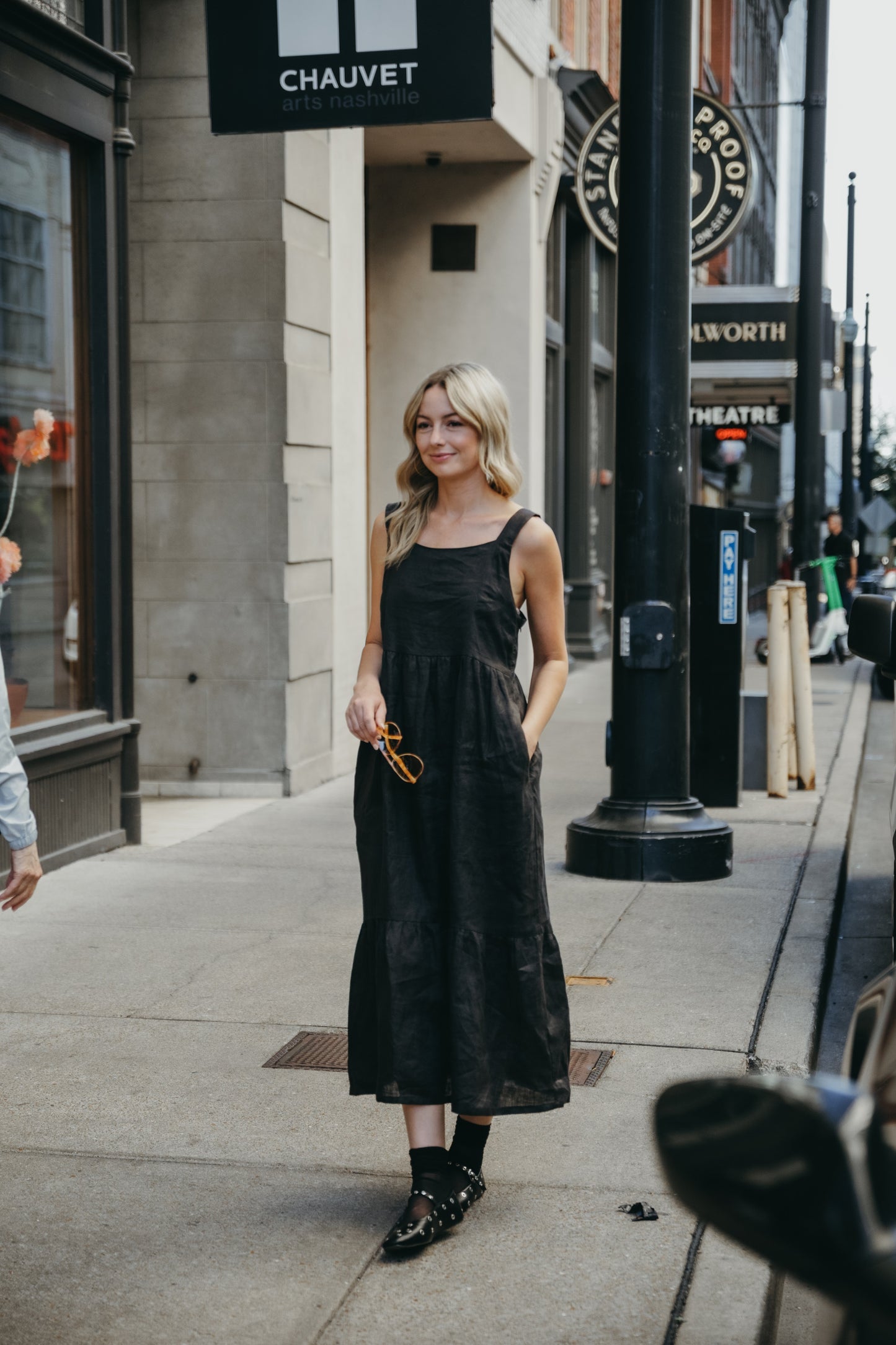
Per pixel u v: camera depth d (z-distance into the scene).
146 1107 4.40
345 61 8.01
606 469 21.97
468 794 3.46
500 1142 4.16
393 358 14.63
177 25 9.59
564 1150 4.10
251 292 9.67
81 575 7.96
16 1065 4.76
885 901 7.93
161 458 9.87
